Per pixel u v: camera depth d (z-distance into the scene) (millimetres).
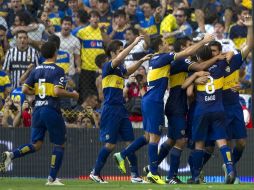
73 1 53094
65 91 34156
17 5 50719
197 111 36125
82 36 48406
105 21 51781
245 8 52562
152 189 32125
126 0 55969
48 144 43188
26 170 43125
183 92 36594
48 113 34312
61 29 48750
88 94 46812
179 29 51656
